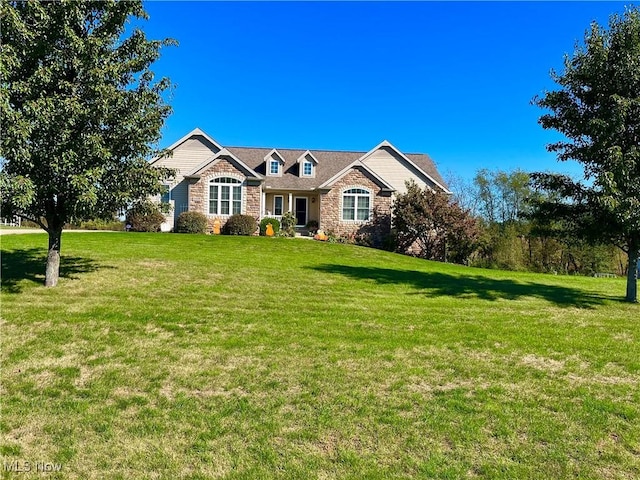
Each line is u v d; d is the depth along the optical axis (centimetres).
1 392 482
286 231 2672
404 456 381
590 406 483
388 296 1099
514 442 407
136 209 1077
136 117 936
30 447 382
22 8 836
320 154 3212
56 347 619
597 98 1071
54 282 995
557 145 1171
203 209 2564
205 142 2769
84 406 455
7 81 821
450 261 2628
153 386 509
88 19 944
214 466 362
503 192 4259
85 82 895
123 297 921
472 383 543
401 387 523
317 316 845
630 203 962
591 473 363
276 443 397
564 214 1181
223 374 547
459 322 843
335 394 498
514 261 2814
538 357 646
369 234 2689
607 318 935
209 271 1271
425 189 2650
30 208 927
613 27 1056
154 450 381
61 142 845
